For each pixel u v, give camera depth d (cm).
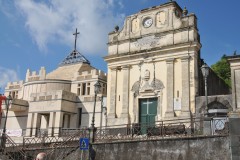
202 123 1959
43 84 3853
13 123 3778
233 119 1617
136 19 2891
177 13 2755
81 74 3781
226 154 1603
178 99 2505
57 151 2112
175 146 1758
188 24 2605
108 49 2959
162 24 2736
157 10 2794
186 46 2536
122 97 2764
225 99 2291
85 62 4238
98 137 2188
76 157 2019
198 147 1692
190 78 2492
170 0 2738
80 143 1900
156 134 2078
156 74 2658
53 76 4141
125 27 2922
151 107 2634
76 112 3412
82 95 3516
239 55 2183
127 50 2850
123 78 2802
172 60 2600
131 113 2694
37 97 3438
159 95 2602
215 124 1742
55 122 3222
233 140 1588
